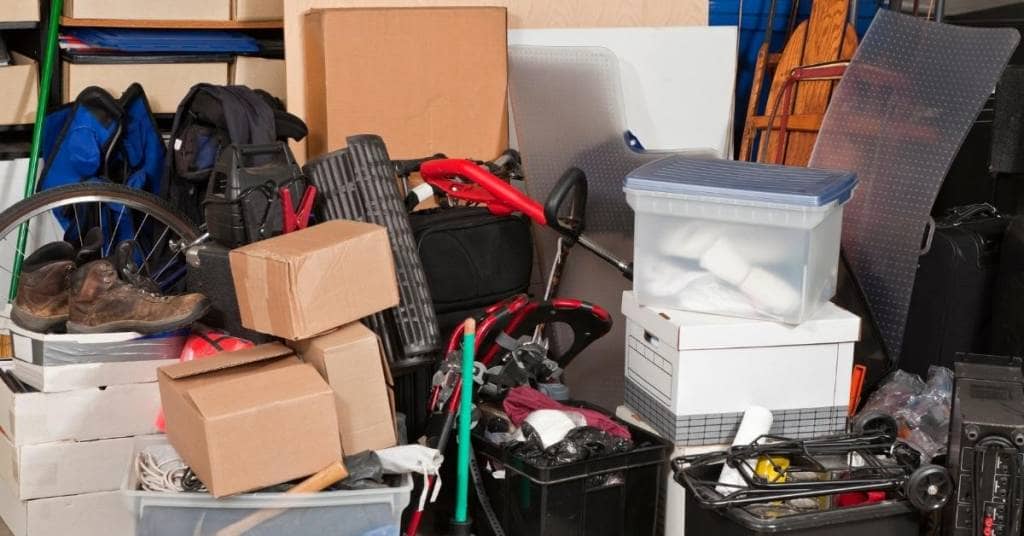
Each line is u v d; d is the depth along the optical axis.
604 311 3.12
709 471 2.74
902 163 3.19
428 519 3.15
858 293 3.21
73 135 3.58
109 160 3.66
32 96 4.00
